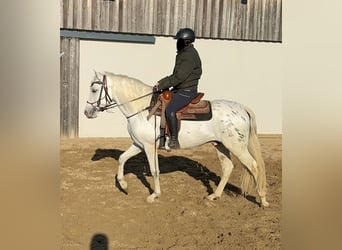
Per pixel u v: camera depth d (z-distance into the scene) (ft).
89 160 25.48
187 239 13.98
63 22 31.32
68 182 20.62
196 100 16.72
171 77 16.38
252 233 14.56
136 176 22.08
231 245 13.51
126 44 33.01
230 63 35.73
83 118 32.48
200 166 24.85
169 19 33.68
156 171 17.40
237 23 35.37
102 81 17.16
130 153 18.04
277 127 37.19
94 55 32.37
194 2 34.17
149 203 17.60
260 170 16.84
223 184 18.16
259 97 36.60
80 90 32.24
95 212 16.40
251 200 18.30
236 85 36.04
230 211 16.84
